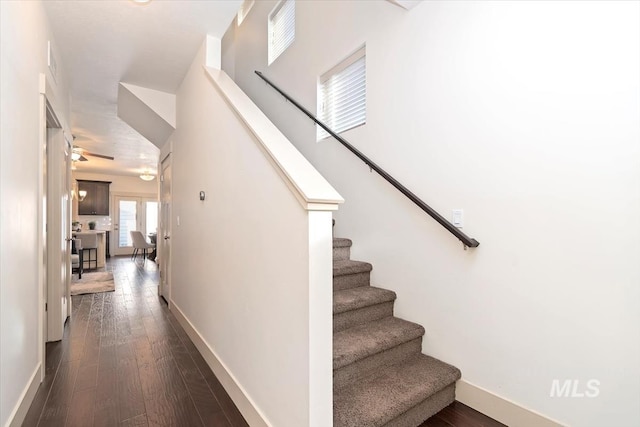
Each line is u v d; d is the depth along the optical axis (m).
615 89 1.31
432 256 2.02
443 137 1.96
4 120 1.42
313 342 1.26
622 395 1.30
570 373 1.43
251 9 4.67
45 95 2.05
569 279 1.44
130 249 9.75
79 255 5.84
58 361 2.37
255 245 1.68
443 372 1.82
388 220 2.34
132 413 1.76
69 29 2.39
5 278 1.43
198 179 2.71
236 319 1.89
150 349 2.62
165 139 4.13
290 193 1.38
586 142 1.39
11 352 1.52
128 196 9.68
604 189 1.34
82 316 3.49
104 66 2.96
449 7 1.93
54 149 2.80
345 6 2.83
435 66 2.01
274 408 1.48
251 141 1.74
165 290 4.21
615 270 1.31
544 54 1.51
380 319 2.19
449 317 1.92
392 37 2.33
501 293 1.67
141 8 2.20
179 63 2.95
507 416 1.63
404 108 2.22
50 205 2.79
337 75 3.04
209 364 2.32
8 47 1.47
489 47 1.73
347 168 2.75
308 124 3.33
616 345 1.31
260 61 4.36
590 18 1.37
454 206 1.89
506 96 1.65
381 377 1.77
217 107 2.28
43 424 1.66
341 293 2.21
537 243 1.54
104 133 5.17
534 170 1.55
